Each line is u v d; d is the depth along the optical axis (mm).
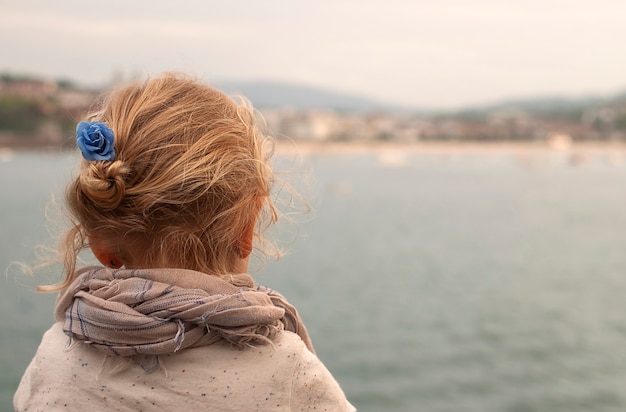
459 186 74062
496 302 17344
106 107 1232
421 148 186375
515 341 13461
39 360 1227
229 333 1135
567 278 21047
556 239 31141
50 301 14398
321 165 118500
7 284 15680
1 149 92375
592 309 16500
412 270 22312
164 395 1142
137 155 1134
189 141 1152
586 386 10578
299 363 1186
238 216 1186
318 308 16500
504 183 80000
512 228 35781
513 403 9883
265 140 1305
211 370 1149
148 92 1210
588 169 119062
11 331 12344
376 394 10195
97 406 1157
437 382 10789
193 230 1160
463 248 28000
